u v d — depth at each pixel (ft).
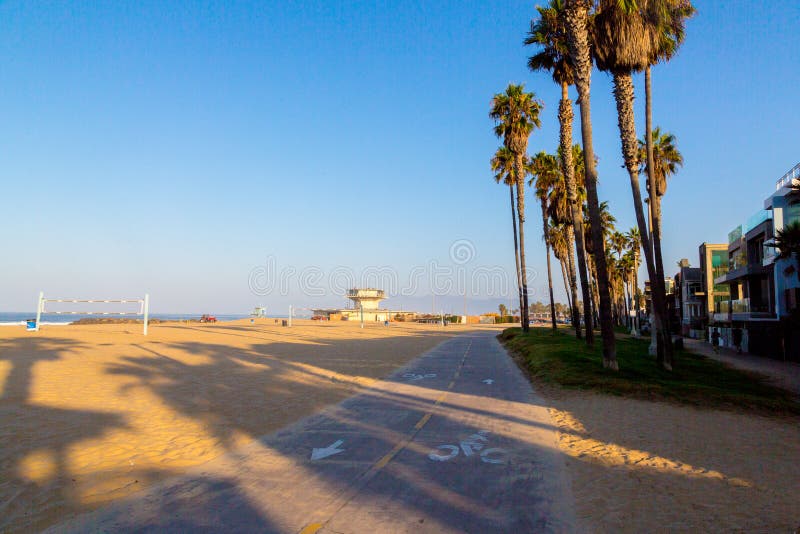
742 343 112.37
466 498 18.15
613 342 54.75
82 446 26.45
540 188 140.87
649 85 69.82
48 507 17.54
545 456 24.13
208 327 249.34
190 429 30.58
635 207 63.36
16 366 67.92
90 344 115.65
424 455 24.27
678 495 18.48
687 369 64.18
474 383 52.54
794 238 53.98
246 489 19.26
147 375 59.36
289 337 161.27
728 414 37.35
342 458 23.75
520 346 96.22
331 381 54.39
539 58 82.89
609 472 21.49
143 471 21.88
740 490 19.08
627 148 63.05
